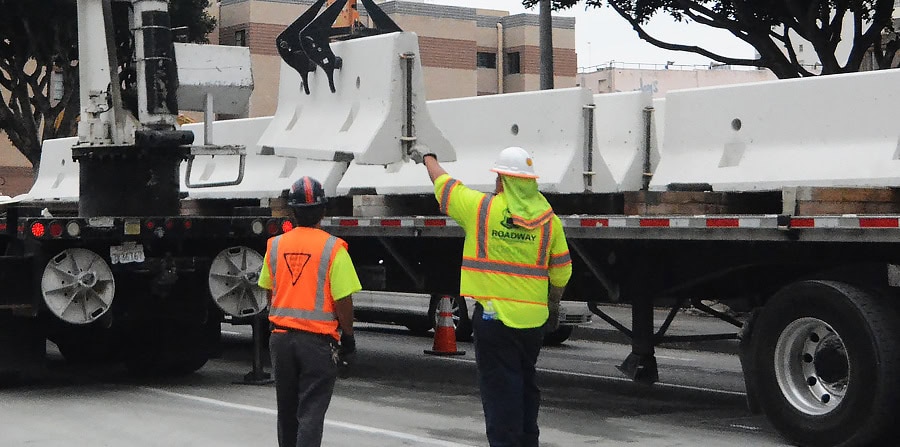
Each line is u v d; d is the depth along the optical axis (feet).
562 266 28.71
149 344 50.37
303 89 49.08
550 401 46.14
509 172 28.12
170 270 45.24
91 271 44.01
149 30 45.88
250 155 58.29
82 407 42.63
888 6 78.89
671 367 59.26
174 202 46.93
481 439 36.76
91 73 47.34
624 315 81.66
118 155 46.06
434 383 50.98
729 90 41.55
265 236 46.47
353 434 37.37
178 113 47.47
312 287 27.45
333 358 27.58
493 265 28.04
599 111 47.44
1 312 45.96
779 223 34.94
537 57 237.45
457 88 221.25
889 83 37.04
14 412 41.57
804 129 39.22
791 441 36.32
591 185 44.45
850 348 34.30
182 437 36.65
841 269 36.04
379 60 44.52
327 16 46.60
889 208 36.65
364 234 48.57
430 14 218.18
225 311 46.62
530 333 28.09
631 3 87.25
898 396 33.63
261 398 44.86
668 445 36.29
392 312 72.74
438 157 45.03
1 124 135.23
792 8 79.56
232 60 47.60
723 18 83.76
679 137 43.11
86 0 47.24
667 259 42.06
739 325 44.86
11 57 132.87
